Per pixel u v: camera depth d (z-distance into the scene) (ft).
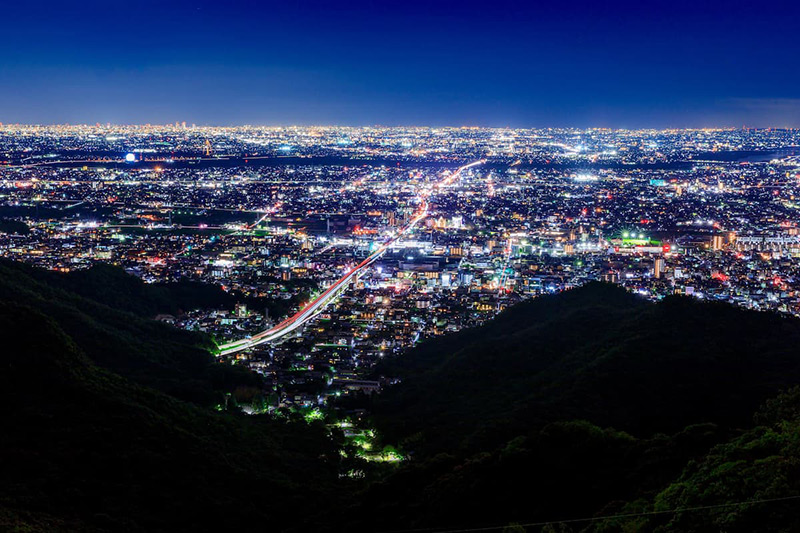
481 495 286.25
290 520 311.88
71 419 337.11
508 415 383.24
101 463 314.96
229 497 316.81
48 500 284.61
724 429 301.84
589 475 284.00
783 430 245.86
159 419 356.79
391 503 306.35
